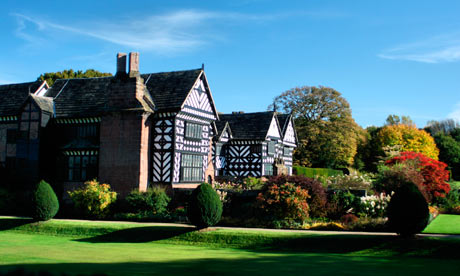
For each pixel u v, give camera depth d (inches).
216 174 1347.2
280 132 1518.2
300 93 1925.4
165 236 655.8
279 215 723.4
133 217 836.0
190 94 987.9
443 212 946.7
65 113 1048.2
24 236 711.1
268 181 793.6
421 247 510.3
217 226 741.3
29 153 1019.3
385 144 2111.2
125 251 545.3
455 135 2662.4
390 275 348.8
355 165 2170.3
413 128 2160.4
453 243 513.3
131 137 930.1
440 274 355.6
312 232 629.9
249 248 580.4
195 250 557.9
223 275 354.6
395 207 542.3
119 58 968.3
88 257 488.7
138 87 943.0
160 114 954.1
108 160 949.8
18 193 1007.0
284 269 388.8
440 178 947.3
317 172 1726.1
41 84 1157.7
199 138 1038.4
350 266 407.5
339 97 1882.4
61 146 1038.4
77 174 1011.9
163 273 360.8
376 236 561.9
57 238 691.4
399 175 842.2
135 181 914.7
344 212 744.3
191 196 668.1
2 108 1112.8
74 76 1921.8
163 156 939.3
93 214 873.5
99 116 987.9
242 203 826.8
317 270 381.4
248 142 1400.1
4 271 274.8
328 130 1836.9
